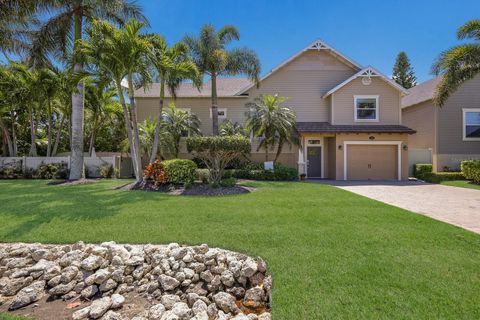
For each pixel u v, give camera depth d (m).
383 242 4.43
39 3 12.64
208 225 5.30
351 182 14.73
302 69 18.95
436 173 14.96
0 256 3.97
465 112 17.67
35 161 15.84
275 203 7.50
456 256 3.88
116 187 10.57
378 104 17.41
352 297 2.85
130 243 4.43
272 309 2.70
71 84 11.36
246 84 21.50
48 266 3.73
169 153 16.80
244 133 17.09
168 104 19.41
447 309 2.64
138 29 10.49
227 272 3.58
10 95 16.23
